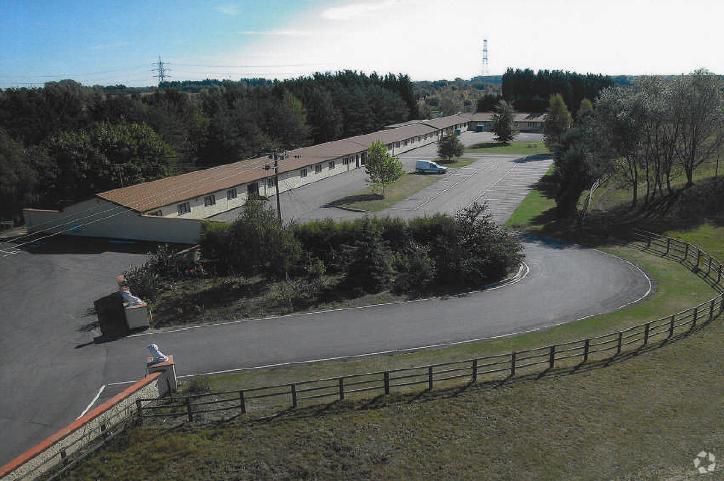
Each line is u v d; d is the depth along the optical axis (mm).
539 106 132500
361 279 30609
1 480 13305
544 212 48062
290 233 32188
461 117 125000
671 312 25500
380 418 16766
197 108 85062
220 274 34781
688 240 37031
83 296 31859
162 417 17156
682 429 15539
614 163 45281
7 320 28641
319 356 22969
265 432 16219
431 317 26625
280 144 79312
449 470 14250
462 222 32750
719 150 45344
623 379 18609
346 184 63906
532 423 16172
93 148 57375
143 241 44438
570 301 27938
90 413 15859
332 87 109688
